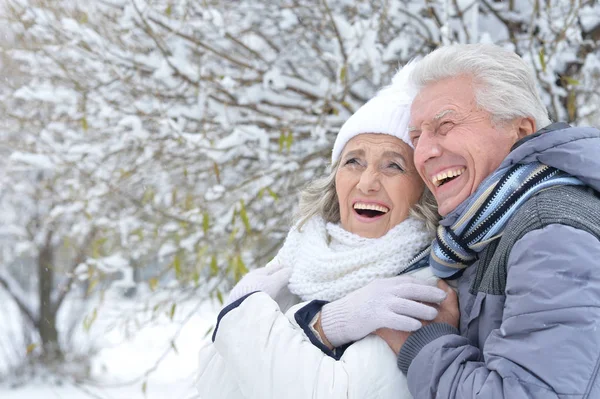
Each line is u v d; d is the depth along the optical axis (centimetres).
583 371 118
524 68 159
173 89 371
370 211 190
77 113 397
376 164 185
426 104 161
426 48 348
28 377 916
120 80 366
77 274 414
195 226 384
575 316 120
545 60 309
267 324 167
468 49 161
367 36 323
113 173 413
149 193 384
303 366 157
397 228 182
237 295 186
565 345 119
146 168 409
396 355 156
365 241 185
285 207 379
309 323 170
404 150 184
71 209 428
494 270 141
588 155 137
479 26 350
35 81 410
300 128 360
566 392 117
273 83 350
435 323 153
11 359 962
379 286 163
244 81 372
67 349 943
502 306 138
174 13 379
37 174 530
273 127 367
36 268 981
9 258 955
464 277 160
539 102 160
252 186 371
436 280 168
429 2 335
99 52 354
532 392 120
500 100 152
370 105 188
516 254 130
